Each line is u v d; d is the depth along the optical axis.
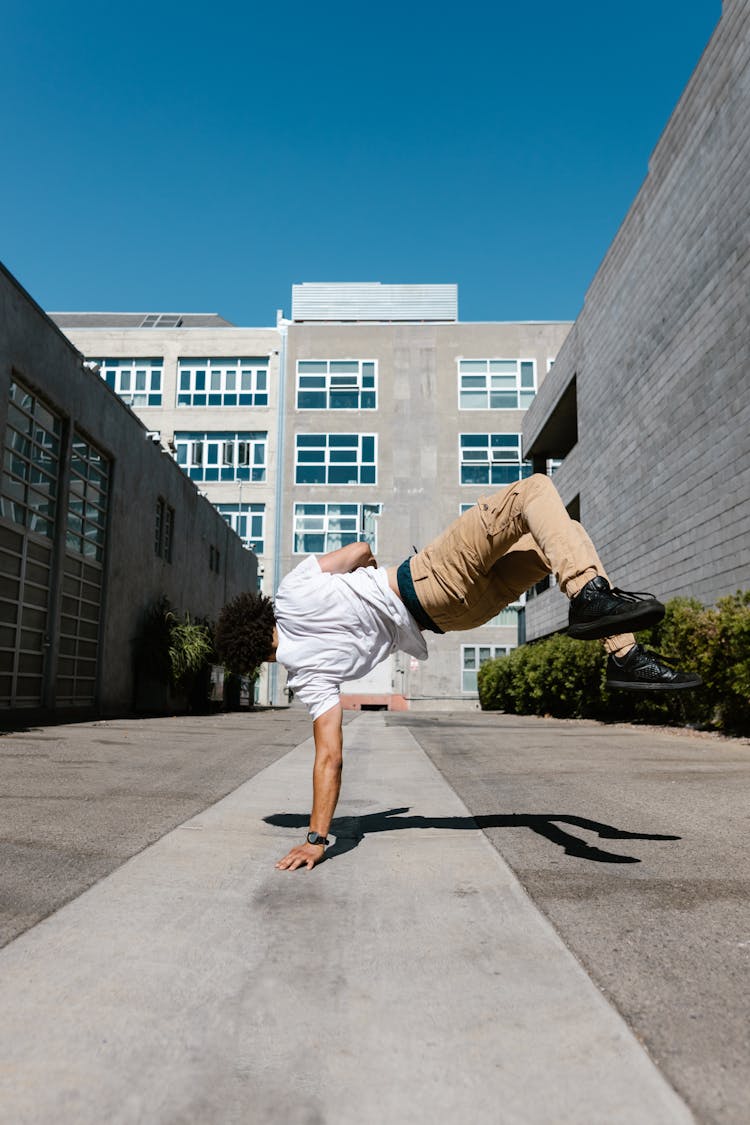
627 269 17.77
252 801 4.81
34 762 6.95
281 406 39.88
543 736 11.09
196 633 19.92
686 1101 1.38
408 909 2.53
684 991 1.86
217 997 1.83
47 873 2.94
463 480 39.53
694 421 13.97
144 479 19.23
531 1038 1.62
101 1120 1.34
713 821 4.06
